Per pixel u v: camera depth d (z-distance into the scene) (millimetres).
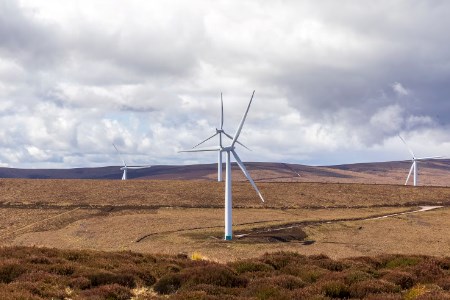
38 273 20594
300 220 108438
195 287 19609
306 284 20719
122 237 84750
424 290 18609
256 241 79750
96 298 17516
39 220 106312
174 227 96500
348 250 72000
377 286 19844
